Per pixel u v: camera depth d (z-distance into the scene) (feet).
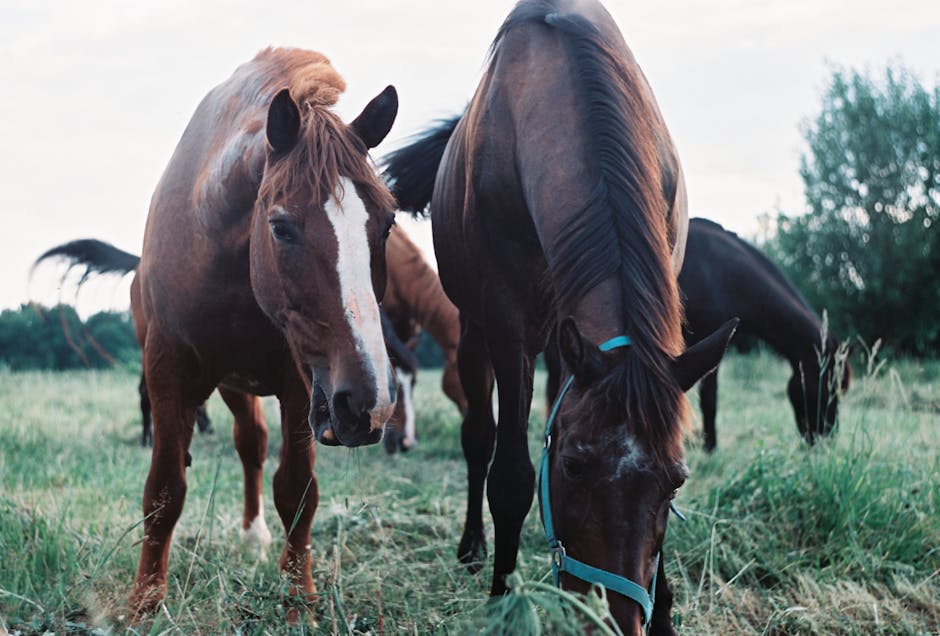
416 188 14.85
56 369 40.14
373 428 7.73
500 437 10.23
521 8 10.79
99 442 20.85
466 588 11.02
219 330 10.12
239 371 10.52
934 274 44.37
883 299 44.55
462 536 13.34
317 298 8.02
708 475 16.81
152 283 10.46
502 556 10.12
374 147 9.20
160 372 10.37
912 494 13.33
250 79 10.59
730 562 11.74
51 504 13.34
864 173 45.32
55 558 10.57
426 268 25.17
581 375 6.84
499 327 10.52
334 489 16.24
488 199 10.39
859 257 45.29
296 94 9.07
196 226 9.98
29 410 24.47
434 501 15.31
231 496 15.83
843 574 11.48
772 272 19.95
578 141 8.63
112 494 14.58
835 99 47.19
